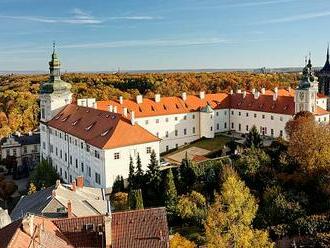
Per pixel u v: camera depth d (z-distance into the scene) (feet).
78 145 361.92
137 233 156.76
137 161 315.99
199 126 485.97
